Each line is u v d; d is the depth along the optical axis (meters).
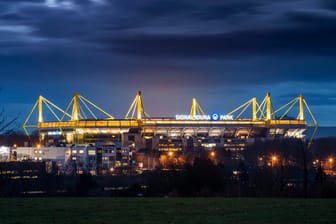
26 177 146.00
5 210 56.22
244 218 50.19
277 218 50.16
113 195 130.00
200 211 55.12
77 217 51.12
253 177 141.00
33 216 51.88
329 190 103.62
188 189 112.00
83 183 154.25
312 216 51.41
